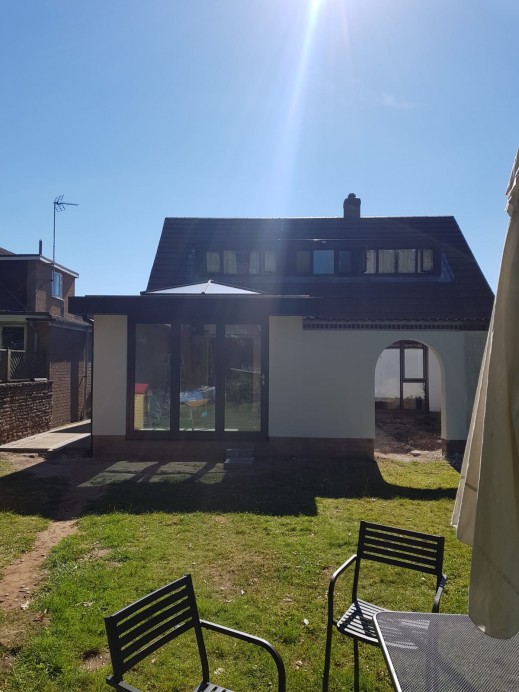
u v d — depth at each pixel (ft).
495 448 7.20
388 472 34.50
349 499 27.37
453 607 15.19
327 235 58.59
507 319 7.45
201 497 26.96
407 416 58.70
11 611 14.66
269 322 38.70
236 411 38.29
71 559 18.42
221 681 11.63
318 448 38.73
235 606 14.98
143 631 8.67
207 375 38.14
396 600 15.56
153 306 36.78
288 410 38.63
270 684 11.59
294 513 24.40
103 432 38.04
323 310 47.47
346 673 11.99
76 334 67.00
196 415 38.01
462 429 41.24
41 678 11.63
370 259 54.80
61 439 44.57
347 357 39.22
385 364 59.77
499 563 6.98
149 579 16.67
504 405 7.27
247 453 36.63
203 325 38.14
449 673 7.55
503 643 8.42
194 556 18.80
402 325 40.22
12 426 45.14
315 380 39.01
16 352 50.83
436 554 11.50
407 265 54.54
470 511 8.29
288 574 17.34
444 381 41.29
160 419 37.99
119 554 18.78
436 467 36.91
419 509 25.73
